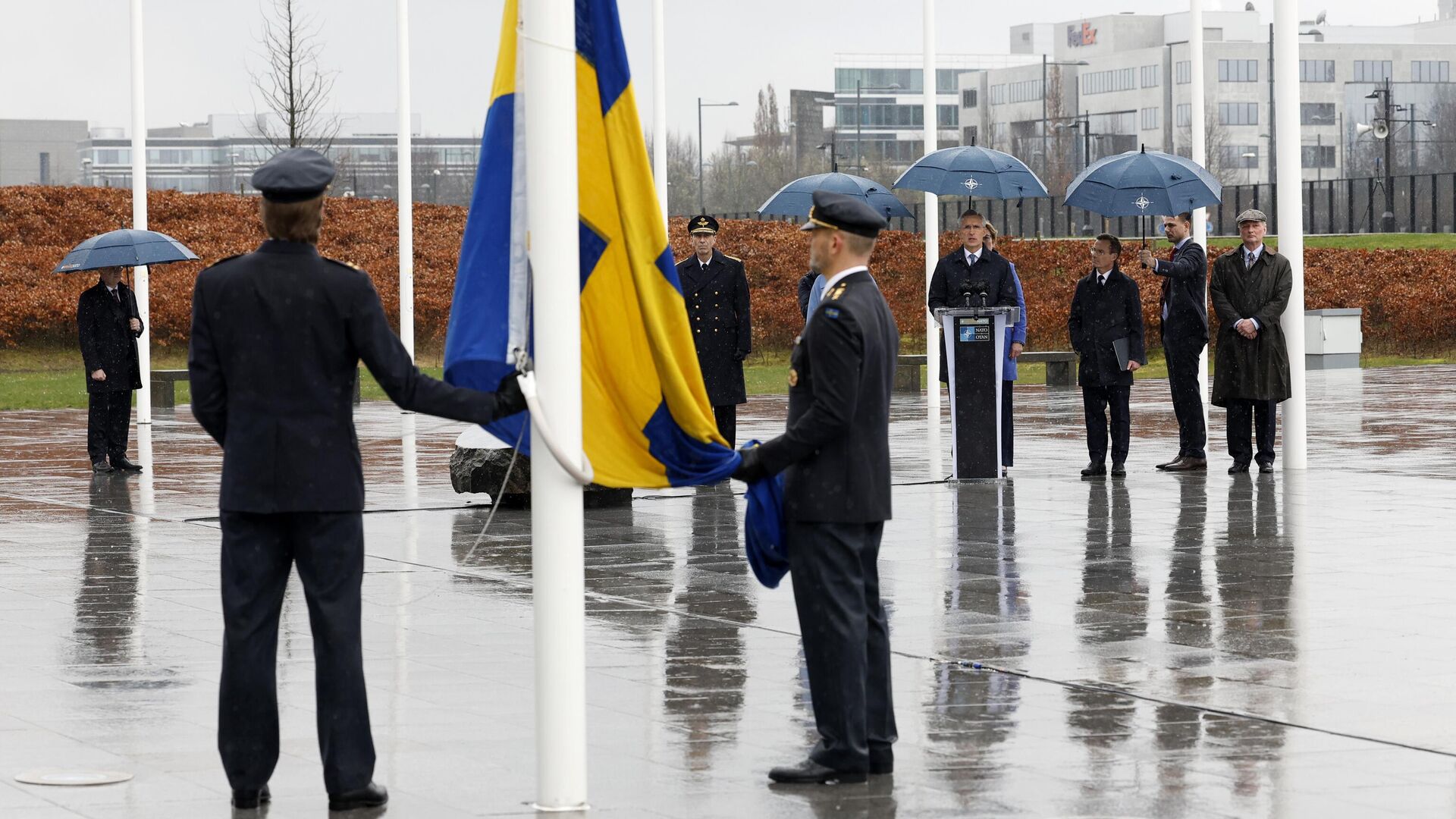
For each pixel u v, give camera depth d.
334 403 5.72
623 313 5.93
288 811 5.71
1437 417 23.53
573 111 5.61
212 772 6.20
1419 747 6.41
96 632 9.08
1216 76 125.69
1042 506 13.95
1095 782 5.93
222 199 45.22
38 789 5.96
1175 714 6.98
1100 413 16.03
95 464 18.11
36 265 41.09
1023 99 138.38
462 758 6.38
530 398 5.54
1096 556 11.29
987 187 17.22
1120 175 15.98
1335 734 6.62
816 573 5.97
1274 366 15.80
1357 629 8.76
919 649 8.37
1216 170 111.56
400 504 14.83
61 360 39.56
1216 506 13.82
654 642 8.65
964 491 15.09
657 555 11.73
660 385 5.94
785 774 5.95
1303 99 127.69
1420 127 124.25
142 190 24.50
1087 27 141.25
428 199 128.25
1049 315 38.81
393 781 6.06
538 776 5.66
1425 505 13.75
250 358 5.66
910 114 150.62
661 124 23.28
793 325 40.62
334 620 5.71
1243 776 6.00
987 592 9.96
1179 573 10.56
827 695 5.97
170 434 23.73
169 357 39.78
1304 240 57.28
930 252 24.58
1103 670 7.86
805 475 5.99
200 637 8.93
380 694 7.50
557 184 5.57
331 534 5.71
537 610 5.66
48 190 43.44
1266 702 7.17
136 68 24.36
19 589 10.52
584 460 5.64
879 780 6.00
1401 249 45.94
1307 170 127.69
